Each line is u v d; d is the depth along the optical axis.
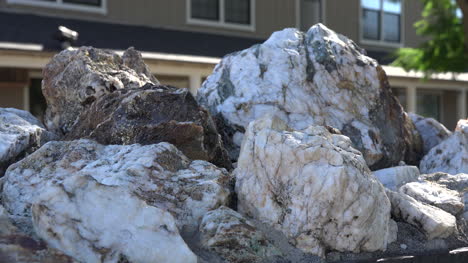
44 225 3.17
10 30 12.18
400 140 5.66
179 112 4.48
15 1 13.41
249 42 16.78
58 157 4.18
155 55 12.71
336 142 3.87
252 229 3.48
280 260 3.45
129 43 13.68
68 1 14.18
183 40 15.17
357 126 5.40
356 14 19.73
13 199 3.89
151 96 4.52
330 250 3.63
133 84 5.20
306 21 18.72
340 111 5.44
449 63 15.92
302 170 3.65
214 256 3.38
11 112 5.39
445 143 5.80
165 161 3.94
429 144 6.55
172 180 3.82
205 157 4.47
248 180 3.81
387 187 4.84
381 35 20.30
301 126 5.25
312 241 3.54
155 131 4.37
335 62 5.54
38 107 13.03
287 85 5.41
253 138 3.88
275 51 5.60
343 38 5.87
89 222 3.19
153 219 3.22
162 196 3.68
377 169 5.42
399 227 4.14
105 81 5.07
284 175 3.69
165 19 15.80
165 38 14.89
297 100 5.35
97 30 13.91
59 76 5.33
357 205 3.57
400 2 20.69
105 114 4.61
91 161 4.08
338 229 3.58
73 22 13.91
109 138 4.43
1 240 3.08
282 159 3.71
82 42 12.76
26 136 4.57
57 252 3.04
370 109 5.55
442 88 19.41
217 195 3.72
